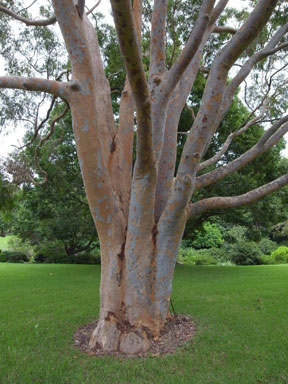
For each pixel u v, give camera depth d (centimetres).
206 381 334
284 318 547
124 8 233
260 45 813
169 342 438
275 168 1265
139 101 310
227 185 1248
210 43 905
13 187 820
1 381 344
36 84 387
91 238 1914
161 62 477
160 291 449
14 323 549
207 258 1917
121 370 360
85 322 543
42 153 1022
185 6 815
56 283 960
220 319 543
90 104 390
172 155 492
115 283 441
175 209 408
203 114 370
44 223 1780
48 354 413
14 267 1448
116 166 480
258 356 395
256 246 1970
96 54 501
